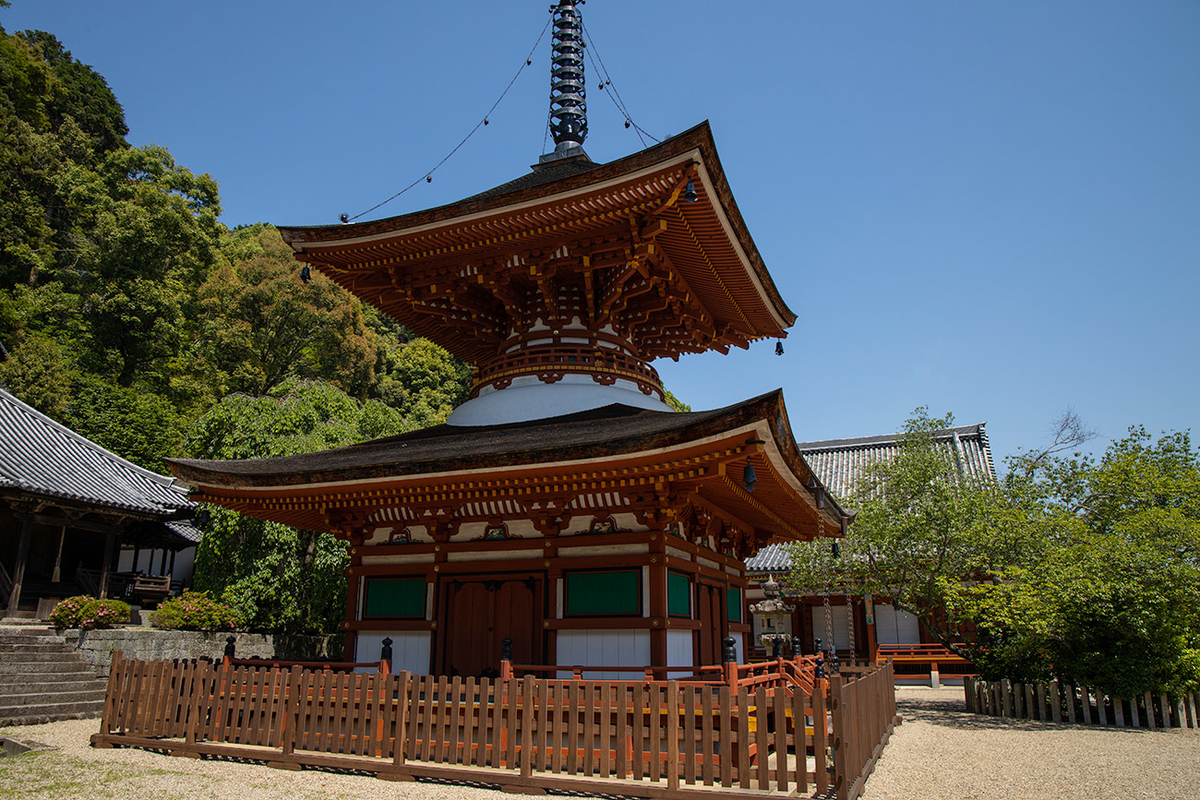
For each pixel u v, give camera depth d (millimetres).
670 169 13641
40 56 74750
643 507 13633
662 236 15938
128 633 22609
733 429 11312
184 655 23609
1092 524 25078
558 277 18328
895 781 12328
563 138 22484
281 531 26125
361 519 16578
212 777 11789
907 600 27078
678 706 10617
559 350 18125
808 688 17031
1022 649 21984
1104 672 20406
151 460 45625
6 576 27469
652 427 13172
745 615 19750
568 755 10914
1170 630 19688
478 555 15289
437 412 66062
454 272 17719
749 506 16547
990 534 23875
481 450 14086
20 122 63531
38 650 21672
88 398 46219
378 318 80312
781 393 11023
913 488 25797
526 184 20109
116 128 80812
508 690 11469
